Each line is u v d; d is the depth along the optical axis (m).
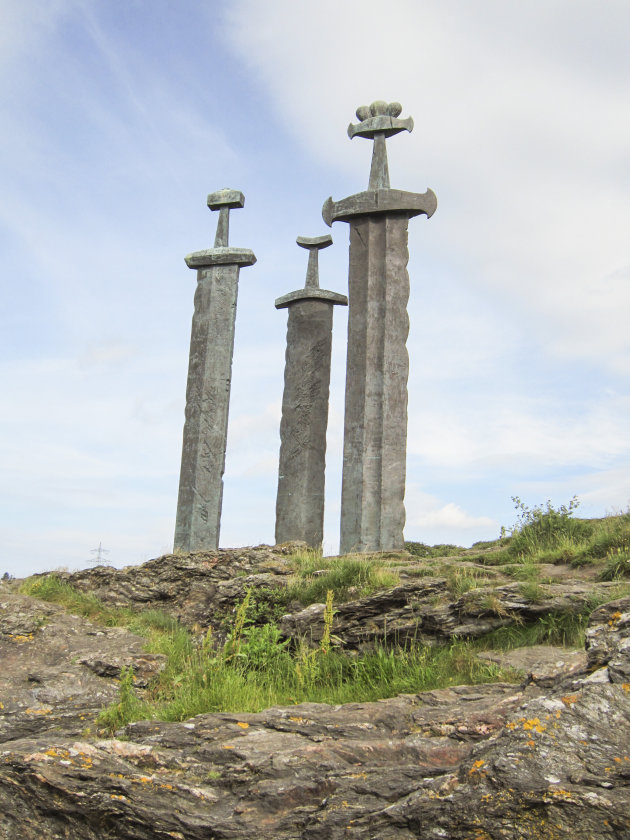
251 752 6.34
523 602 9.51
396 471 17.12
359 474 17.22
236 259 19.11
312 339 19.19
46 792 6.18
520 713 5.37
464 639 9.70
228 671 9.41
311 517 18.44
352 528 17.05
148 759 6.50
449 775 5.15
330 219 18.50
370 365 17.56
